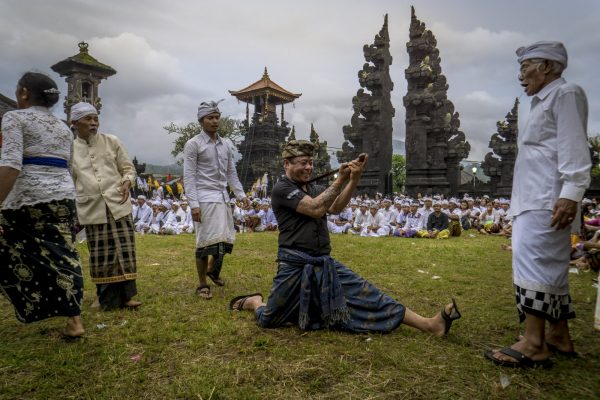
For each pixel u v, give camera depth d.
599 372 2.65
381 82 30.55
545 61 2.72
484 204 17.83
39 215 3.11
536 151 2.71
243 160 54.62
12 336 3.35
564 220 2.50
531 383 2.50
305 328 3.32
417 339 3.18
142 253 8.10
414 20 29.66
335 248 9.13
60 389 2.48
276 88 56.91
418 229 13.31
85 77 31.66
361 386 2.48
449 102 29.47
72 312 3.17
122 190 4.12
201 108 4.77
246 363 2.79
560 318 2.85
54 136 3.20
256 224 15.06
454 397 2.35
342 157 31.58
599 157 27.56
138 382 2.55
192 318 3.80
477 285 5.22
